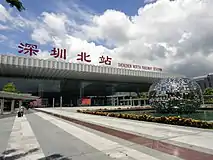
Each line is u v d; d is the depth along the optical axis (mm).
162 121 12453
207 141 6848
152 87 21453
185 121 10898
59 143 7496
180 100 18625
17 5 4871
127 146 6723
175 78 20125
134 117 15227
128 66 70062
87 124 13289
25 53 51750
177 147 6238
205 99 50500
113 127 11055
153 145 6664
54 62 55375
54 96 89750
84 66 59625
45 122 16172
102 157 5484
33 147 6930
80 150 6340
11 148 6832
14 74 62219
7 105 42344
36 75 63844
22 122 16578
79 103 69438
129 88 91750
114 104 78312
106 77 67938
